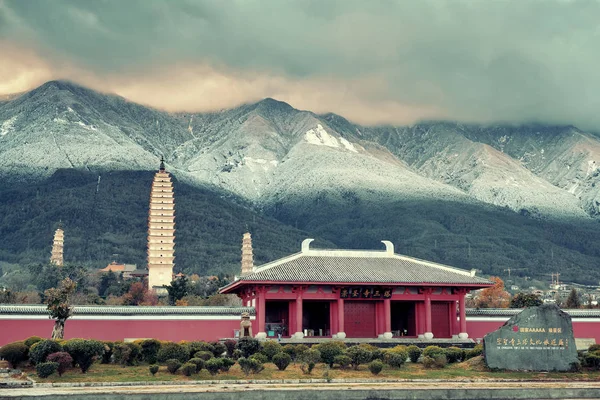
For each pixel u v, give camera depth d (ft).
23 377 166.50
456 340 267.39
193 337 278.46
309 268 265.13
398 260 285.84
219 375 177.17
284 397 155.02
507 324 198.39
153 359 190.90
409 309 287.07
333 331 263.08
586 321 298.56
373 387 166.30
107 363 189.57
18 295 477.77
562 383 180.04
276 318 280.72
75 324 269.85
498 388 166.20
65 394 143.43
